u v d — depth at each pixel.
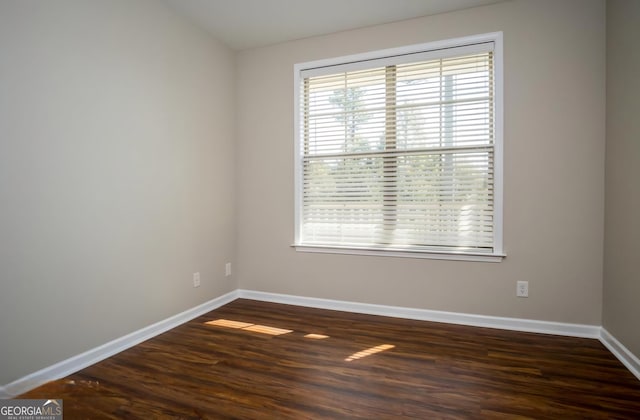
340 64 3.08
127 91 2.31
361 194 3.05
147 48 2.46
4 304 1.68
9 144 1.69
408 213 2.90
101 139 2.14
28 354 1.78
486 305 2.67
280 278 3.35
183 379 1.89
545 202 2.50
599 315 2.41
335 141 3.14
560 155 2.46
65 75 1.93
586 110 2.40
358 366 2.03
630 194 2.01
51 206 1.87
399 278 2.92
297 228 3.26
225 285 3.34
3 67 1.66
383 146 2.96
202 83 3.02
